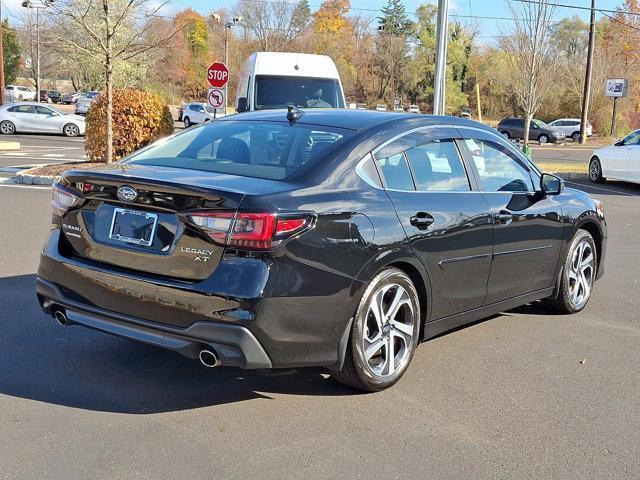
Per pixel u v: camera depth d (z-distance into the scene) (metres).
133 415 4.07
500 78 57.06
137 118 16.38
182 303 3.88
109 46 16.03
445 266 4.87
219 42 81.88
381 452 3.73
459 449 3.81
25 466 3.45
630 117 52.12
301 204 3.99
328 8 77.44
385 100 71.44
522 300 5.89
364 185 4.44
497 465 3.64
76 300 4.35
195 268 3.90
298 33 72.81
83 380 4.55
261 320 3.80
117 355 5.02
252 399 4.36
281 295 3.85
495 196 5.36
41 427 3.87
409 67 71.25
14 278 6.94
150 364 4.88
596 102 48.66
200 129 5.21
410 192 4.71
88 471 3.42
